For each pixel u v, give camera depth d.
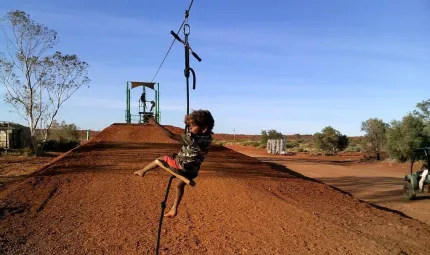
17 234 9.56
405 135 36.88
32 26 36.91
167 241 9.72
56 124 56.88
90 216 11.48
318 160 46.72
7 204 12.17
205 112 5.33
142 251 8.93
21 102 38.75
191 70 6.84
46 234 9.75
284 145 57.09
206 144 5.35
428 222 14.95
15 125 49.38
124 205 12.77
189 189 15.27
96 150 24.78
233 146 80.12
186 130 5.46
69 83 40.22
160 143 28.86
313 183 19.31
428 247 10.10
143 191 14.74
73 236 9.73
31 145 42.66
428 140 36.09
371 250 9.60
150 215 11.83
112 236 9.85
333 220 12.23
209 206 13.09
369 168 36.53
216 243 9.70
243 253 9.09
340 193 17.48
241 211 12.63
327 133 61.72
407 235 11.18
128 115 43.59
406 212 17.20
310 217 12.31
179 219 11.57
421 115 37.34
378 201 20.08
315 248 9.58
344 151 63.00
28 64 37.97
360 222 12.31
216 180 17.02
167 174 17.92
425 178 19.77
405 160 38.12
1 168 28.44
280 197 15.01
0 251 8.37
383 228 11.79
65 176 16.88
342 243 10.03
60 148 51.22
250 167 22.16
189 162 5.30
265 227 11.09
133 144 27.88
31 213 11.48
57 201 12.95
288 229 10.99
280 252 9.21
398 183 26.64
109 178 16.70
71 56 38.97
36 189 14.45
